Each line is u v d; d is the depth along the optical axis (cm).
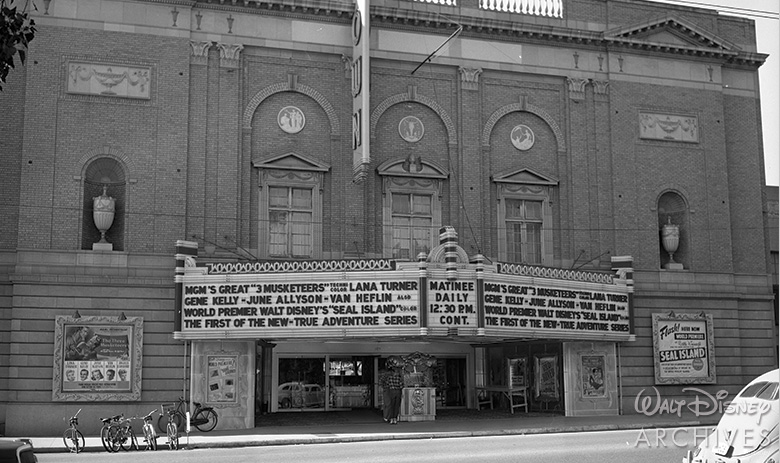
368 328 2769
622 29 3531
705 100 3659
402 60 3309
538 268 2989
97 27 3011
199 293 2859
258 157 3141
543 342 3334
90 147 2959
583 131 3488
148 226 2966
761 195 3750
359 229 3189
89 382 2834
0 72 1420
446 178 3316
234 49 3134
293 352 3334
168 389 2881
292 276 2817
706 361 3462
